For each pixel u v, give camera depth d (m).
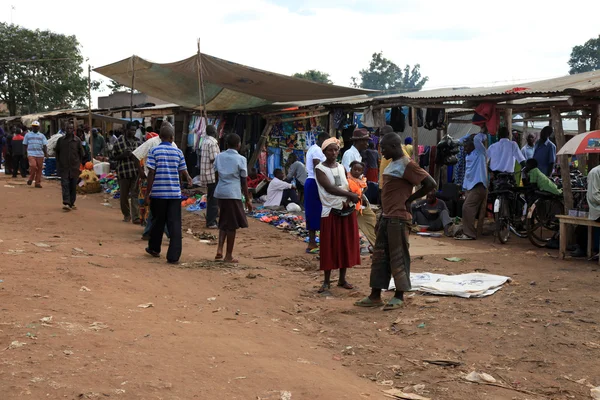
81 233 10.46
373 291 6.61
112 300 5.77
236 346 4.78
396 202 6.42
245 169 8.65
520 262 8.95
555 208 10.63
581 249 9.36
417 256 9.45
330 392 3.98
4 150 24.44
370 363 4.86
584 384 4.33
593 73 12.91
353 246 7.36
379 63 75.00
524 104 12.30
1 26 47.25
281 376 4.18
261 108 18.38
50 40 48.53
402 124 15.43
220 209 8.70
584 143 9.09
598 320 5.75
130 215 12.35
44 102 48.34
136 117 22.02
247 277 7.81
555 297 6.65
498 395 4.18
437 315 6.11
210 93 17.08
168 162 8.44
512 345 5.15
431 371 4.65
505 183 11.06
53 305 5.23
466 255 9.58
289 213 13.84
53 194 16.45
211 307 6.23
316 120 17.09
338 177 7.23
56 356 3.96
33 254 7.60
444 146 14.69
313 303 6.86
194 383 3.82
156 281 7.01
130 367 3.93
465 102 12.11
